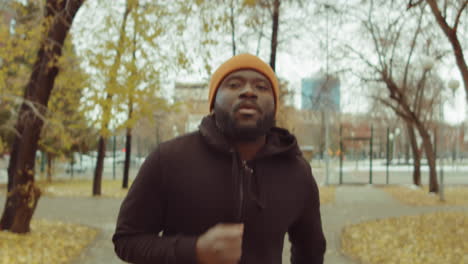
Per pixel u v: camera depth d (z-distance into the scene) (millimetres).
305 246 1539
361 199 17203
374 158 74750
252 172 1266
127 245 1194
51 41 7613
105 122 7410
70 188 21438
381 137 60031
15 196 8148
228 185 1228
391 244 8000
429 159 19609
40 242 7445
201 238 1053
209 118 1351
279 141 1387
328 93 15688
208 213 1212
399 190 21547
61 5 7562
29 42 7570
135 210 1239
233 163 1220
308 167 1473
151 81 7227
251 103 1224
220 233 1021
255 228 1235
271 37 12836
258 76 1263
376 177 33656
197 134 1332
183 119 25031
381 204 15516
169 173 1239
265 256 1246
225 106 1248
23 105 8312
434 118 29047
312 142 62156
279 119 17562
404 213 12852
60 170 22969
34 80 8250
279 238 1297
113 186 23453
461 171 42156
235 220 1209
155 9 6750
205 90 12133
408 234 8898
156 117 16812
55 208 13484
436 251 7336
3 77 7855
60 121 8289
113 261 6617
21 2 7441
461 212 12359
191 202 1218
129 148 21922
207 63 7062
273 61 12812
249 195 1241
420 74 18641
